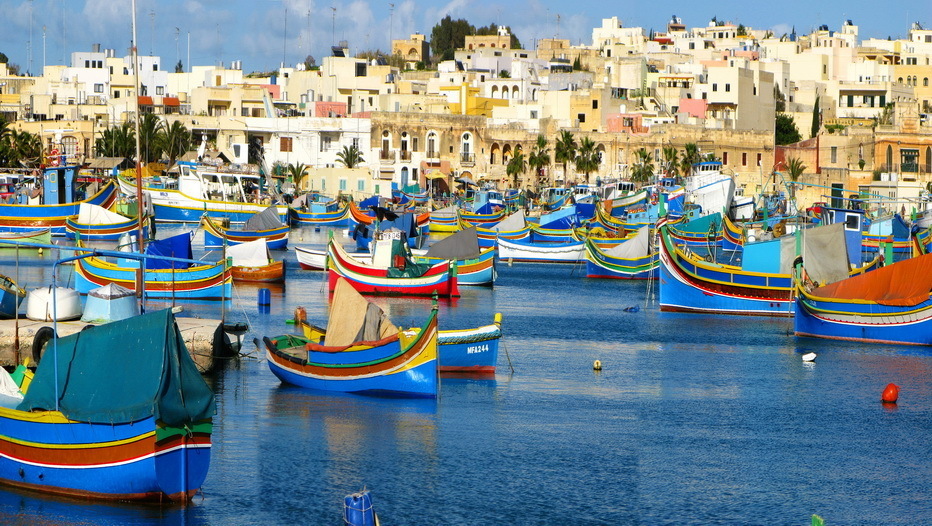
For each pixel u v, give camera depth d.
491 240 110.31
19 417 29.36
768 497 32.84
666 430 39.66
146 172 145.50
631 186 150.25
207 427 29.03
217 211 126.69
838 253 62.34
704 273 66.94
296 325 57.38
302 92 194.25
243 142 162.25
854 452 37.50
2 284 50.25
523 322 63.00
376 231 82.12
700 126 174.88
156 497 28.56
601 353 53.69
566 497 32.34
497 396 43.59
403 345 43.47
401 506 31.16
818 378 48.53
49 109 170.62
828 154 172.00
